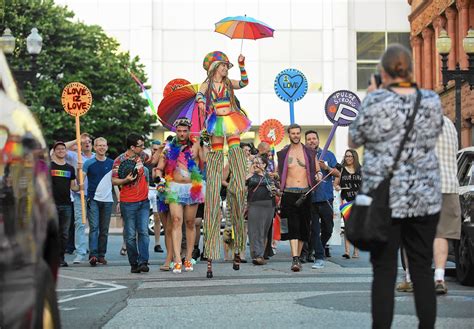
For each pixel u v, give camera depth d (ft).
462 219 54.29
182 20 269.64
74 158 84.43
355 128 29.99
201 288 53.88
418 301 30.17
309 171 68.44
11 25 210.18
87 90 82.43
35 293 22.65
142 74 237.45
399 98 29.78
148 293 51.80
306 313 41.39
